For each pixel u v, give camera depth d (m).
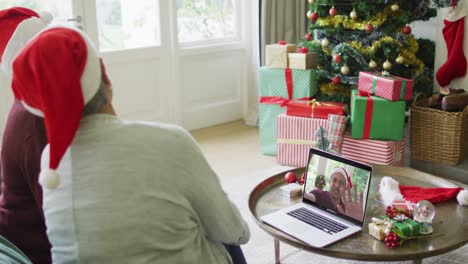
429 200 1.99
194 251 1.19
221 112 4.73
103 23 3.87
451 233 1.74
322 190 1.91
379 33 3.40
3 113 3.52
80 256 1.10
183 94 4.42
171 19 4.18
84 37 1.07
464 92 3.23
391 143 3.09
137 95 4.15
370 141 3.12
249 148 3.95
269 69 3.61
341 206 1.84
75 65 1.01
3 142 1.39
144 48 4.10
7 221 1.44
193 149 1.16
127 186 1.08
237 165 3.54
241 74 4.79
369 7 3.34
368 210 1.95
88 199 1.08
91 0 3.73
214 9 4.53
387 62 3.30
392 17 3.40
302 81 3.53
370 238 1.71
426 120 3.10
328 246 1.65
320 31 3.58
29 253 1.45
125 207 1.08
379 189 2.10
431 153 3.13
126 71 4.04
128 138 1.10
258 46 4.51
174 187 1.12
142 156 1.09
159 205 1.10
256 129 4.52
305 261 2.26
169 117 4.40
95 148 1.09
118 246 1.08
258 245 2.42
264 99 3.68
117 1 3.92
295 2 4.27
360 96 3.15
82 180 1.09
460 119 2.96
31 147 1.34
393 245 1.63
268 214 1.90
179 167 1.12
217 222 1.22
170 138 1.13
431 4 3.38
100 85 1.10
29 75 1.00
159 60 4.24
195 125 4.55
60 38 1.01
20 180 1.41
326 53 3.61
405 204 1.91
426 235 1.72
